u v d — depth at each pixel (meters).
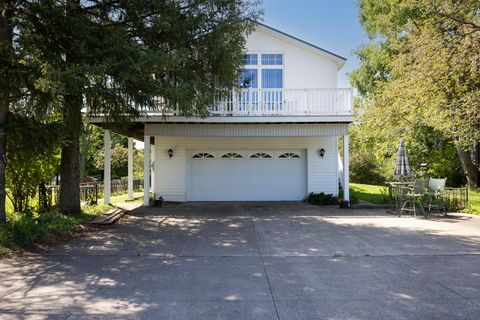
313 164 14.88
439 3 11.51
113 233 8.20
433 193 10.83
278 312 3.77
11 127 7.18
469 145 15.30
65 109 8.06
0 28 6.98
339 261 5.84
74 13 7.39
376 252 6.41
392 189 13.42
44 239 7.18
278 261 5.85
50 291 4.41
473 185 20.62
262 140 15.06
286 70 14.81
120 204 14.00
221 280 4.85
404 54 14.73
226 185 15.03
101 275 5.07
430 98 13.24
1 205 7.29
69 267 5.46
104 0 8.12
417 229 8.62
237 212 11.62
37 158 9.16
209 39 8.98
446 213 11.11
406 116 19.12
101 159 31.55
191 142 14.97
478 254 6.25
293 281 4.80
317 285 4.63
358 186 23.72
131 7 7.93
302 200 14.95
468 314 3.71
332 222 9.68
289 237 7.75
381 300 4.10
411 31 14.14
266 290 4.45
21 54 6.77
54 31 7.17
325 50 14.59
